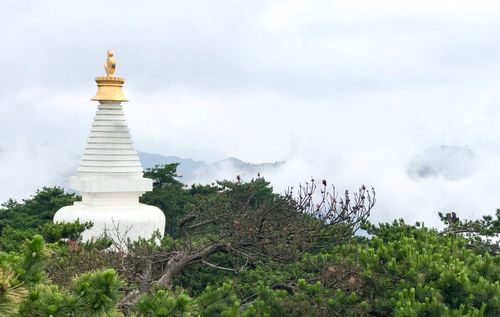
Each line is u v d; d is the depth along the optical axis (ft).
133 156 129.49
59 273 67.82
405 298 58.70
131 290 71.56
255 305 61.36
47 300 35.58
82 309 35.53
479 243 86.58
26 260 37.09
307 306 60.90
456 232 91.09
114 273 36.40
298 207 83.25
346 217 82.53
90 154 128.16
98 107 130.00
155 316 39.06
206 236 87.92
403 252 65.00
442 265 62.18
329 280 65.72
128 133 129.80
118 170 127.03
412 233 79.56
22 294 35.45
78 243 84.17
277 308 61.46
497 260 67.62
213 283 82.99
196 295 81.46
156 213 125.29
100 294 35.58
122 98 128.47
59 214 125.18
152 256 77.46
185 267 81.61
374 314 62.23
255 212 82.38
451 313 56.34
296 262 75.82
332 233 81.66
